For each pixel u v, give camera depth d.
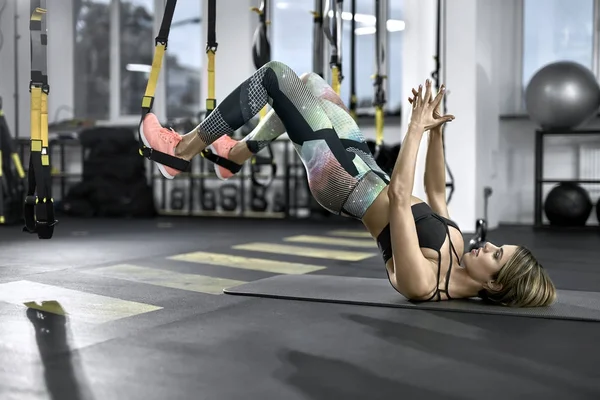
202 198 8.48
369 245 5.15
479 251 2.61
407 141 2.43
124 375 1.76
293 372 1.79
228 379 1.73
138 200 8.31
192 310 2.64
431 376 1.75
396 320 2.41
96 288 3.17
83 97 9.79
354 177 2.54
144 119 2.57
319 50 3.72
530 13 7.45
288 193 7.91
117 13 9.49
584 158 7.15
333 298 2.81
